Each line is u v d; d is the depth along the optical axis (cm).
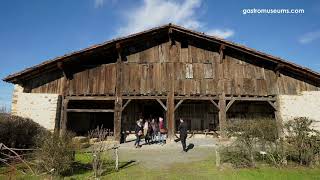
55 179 940
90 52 1797
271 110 2156
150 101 2100
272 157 1169
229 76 1880
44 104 1762
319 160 1167
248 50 1814
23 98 1769
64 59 1761
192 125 2133
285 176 983
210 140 1880
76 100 1881
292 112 1825
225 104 1838
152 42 1925
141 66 1881
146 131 1772
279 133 1182
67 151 1026
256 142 1168
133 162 1241
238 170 1070
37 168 1015
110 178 966
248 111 2152
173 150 1538
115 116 1797
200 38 1872
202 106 2170
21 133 1352
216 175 992
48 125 1731
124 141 1838
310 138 1187
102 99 1825
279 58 1795
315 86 1877
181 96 1842
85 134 2158
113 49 1877
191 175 996
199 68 1888
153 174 1017
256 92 1864
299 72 1855
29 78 1811
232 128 1232
